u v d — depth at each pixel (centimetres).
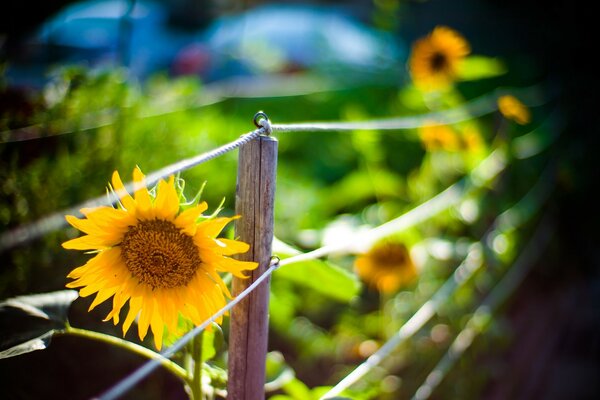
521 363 146
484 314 132
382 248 118
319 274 84
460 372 127
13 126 110
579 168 208
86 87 121
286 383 83
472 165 150
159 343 60
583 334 165
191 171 122
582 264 199
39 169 108
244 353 66
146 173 115
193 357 67
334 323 145
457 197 143
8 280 95
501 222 151
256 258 64
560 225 196
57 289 96
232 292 66
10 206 100
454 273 134
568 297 181
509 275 154
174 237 59
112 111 118
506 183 170
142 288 60
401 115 201
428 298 137
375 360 89
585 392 143
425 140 148
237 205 65
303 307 140
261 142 63
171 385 107
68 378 96
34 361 94
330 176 198
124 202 58
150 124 124
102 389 97
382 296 133
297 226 143
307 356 130
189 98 150
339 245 79
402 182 183
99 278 59
